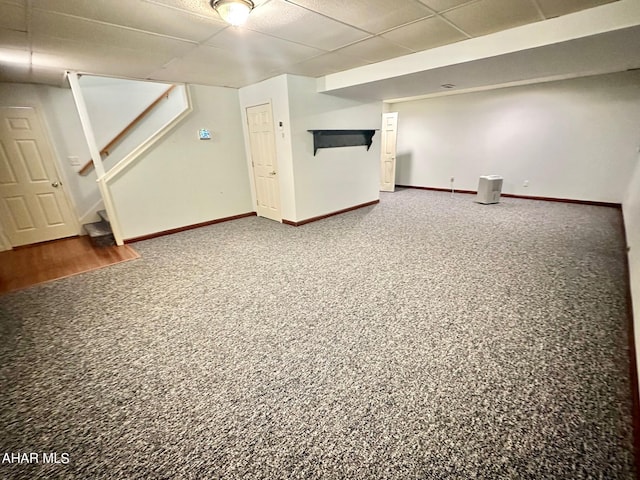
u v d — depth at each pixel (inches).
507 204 226.1
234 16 74.5
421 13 84.4
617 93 189.5
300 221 186.7
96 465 48.7
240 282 112.9
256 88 179.2
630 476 44.4
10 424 56.3
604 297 93.7
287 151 173.2
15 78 140.7
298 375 66.8
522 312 87.6
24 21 79.4
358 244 149.5
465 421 54.4
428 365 68.4
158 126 196.5
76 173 173.8
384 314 89.0
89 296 105.1
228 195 201.9
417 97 273.3
